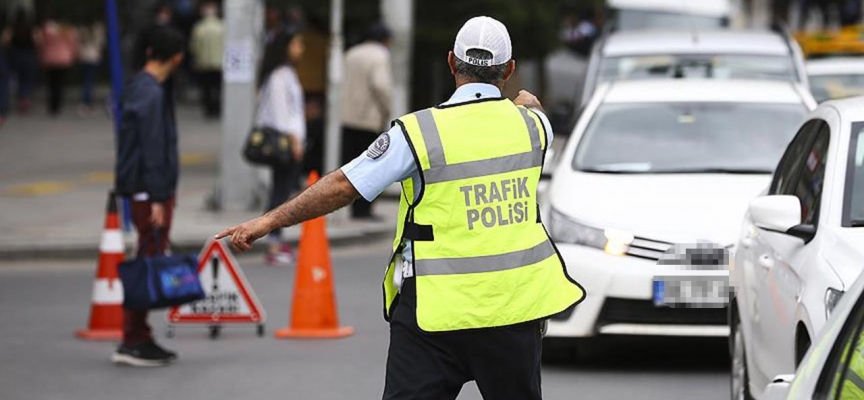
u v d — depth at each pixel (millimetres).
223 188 38125
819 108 17406
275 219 12500
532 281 12320
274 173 32875
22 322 25484
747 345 16953
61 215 37562
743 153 23000
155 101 21188
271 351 23000
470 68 12648
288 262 32406
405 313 12438
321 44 42188
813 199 15852
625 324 20406
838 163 15617
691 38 34656
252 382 20641
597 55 34188
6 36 68875
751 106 24031
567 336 20578
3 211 38250
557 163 23562
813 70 37562
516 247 12320
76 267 31922
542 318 12344
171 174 21562
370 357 22406
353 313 26219
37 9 78625
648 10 57156
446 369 12445
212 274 24266
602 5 60938
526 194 12461
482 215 12289
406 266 12453
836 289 13648
